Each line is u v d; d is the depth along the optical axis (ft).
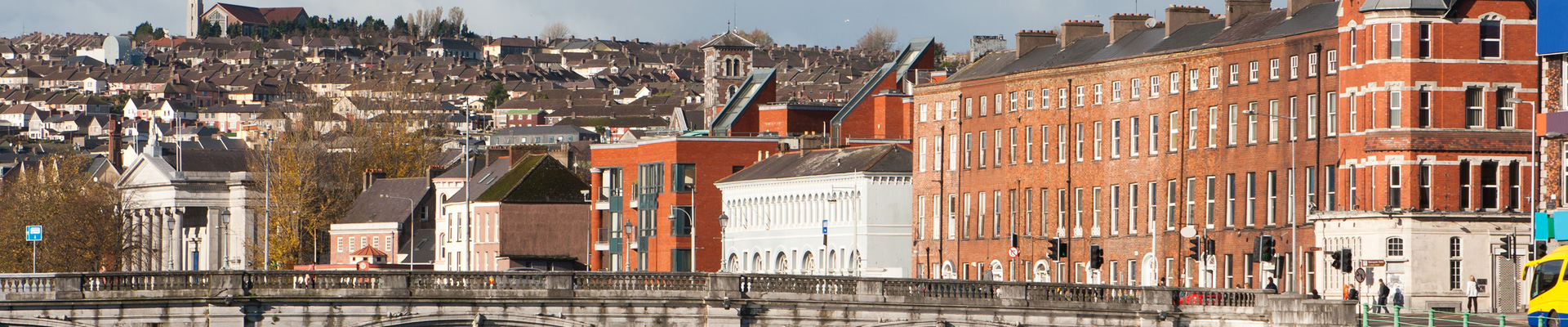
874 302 516.73
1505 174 563.07
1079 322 526.98
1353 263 571.28
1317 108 596.70
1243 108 635.25
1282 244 611.88
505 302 507.71
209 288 493.77
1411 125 559.79
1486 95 562.25
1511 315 530.68
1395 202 562.25
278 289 497.87
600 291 511.40
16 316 480.23
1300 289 600.80
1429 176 560.61
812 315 516.32
